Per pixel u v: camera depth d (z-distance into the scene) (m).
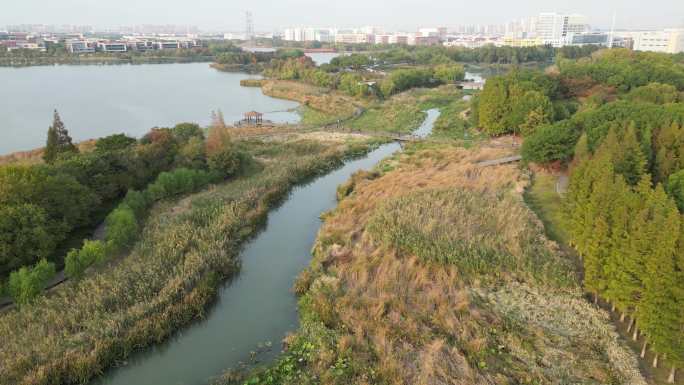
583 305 42.75
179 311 43.88
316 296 45.16
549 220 60.44
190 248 54.56
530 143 77.88
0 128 125.94
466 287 46.09
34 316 41.34
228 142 86.75
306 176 88.75
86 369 37.03
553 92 127.50
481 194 68.69
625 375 34.28
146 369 38.66
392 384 34.44
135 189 74.69
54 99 168.75
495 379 34.56
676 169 58.19
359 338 39.06
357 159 102.38
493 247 51.81
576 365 35.94
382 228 57.16
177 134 97.00
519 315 41.94
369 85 188.00
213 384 36.59
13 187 51.56
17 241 47.38
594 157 58.88
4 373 35.06
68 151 76.25
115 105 162.00
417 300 43.88
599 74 137.62
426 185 73.69
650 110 73.94
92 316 41.72
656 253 34.19
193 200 70.12
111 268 50.59
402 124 134.12
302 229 66.06
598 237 41.75
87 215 60.16
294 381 35.78
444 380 34.62
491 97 113.62
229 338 42.38
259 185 77.94
